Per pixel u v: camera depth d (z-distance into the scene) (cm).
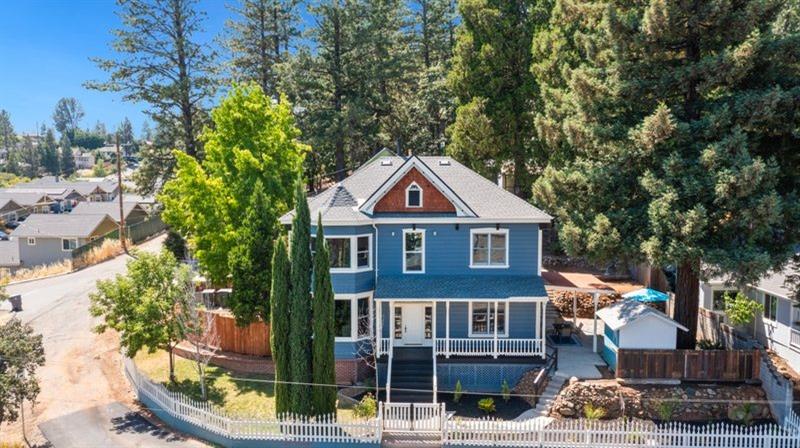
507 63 4388
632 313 2619
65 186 11719
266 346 3088
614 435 2148
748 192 2245
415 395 2667
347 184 3253
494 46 4341
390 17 6169
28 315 3931
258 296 2964
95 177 19638
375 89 5869
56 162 19988
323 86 5481
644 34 2555
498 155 4397
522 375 2766
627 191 2700
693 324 2742
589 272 4166
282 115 3925
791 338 2789
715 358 2488
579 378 2570
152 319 2617
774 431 2125
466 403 2627
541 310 2870
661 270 3572
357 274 2895
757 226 2294
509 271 2991
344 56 5538
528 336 2941
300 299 2311
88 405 2700
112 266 5228
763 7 2362
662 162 2522
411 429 2312
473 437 2212
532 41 4300
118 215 7825
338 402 2594
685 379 2498
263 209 3030
